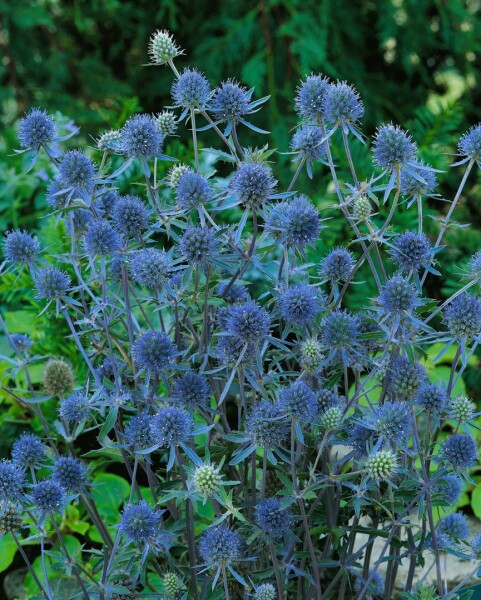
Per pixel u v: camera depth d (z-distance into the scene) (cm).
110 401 63
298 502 62
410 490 64
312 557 63
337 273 65
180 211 63
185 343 67
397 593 78
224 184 70
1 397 87
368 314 67
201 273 67
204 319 63
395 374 62
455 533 67
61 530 84
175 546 69
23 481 65
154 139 63
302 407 59
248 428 61
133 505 63
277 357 65
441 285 107
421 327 61
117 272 66
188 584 68
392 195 94
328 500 64
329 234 96
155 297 65
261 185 61
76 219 67
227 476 68
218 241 62
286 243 64
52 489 63
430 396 62
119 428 68
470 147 64
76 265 64
